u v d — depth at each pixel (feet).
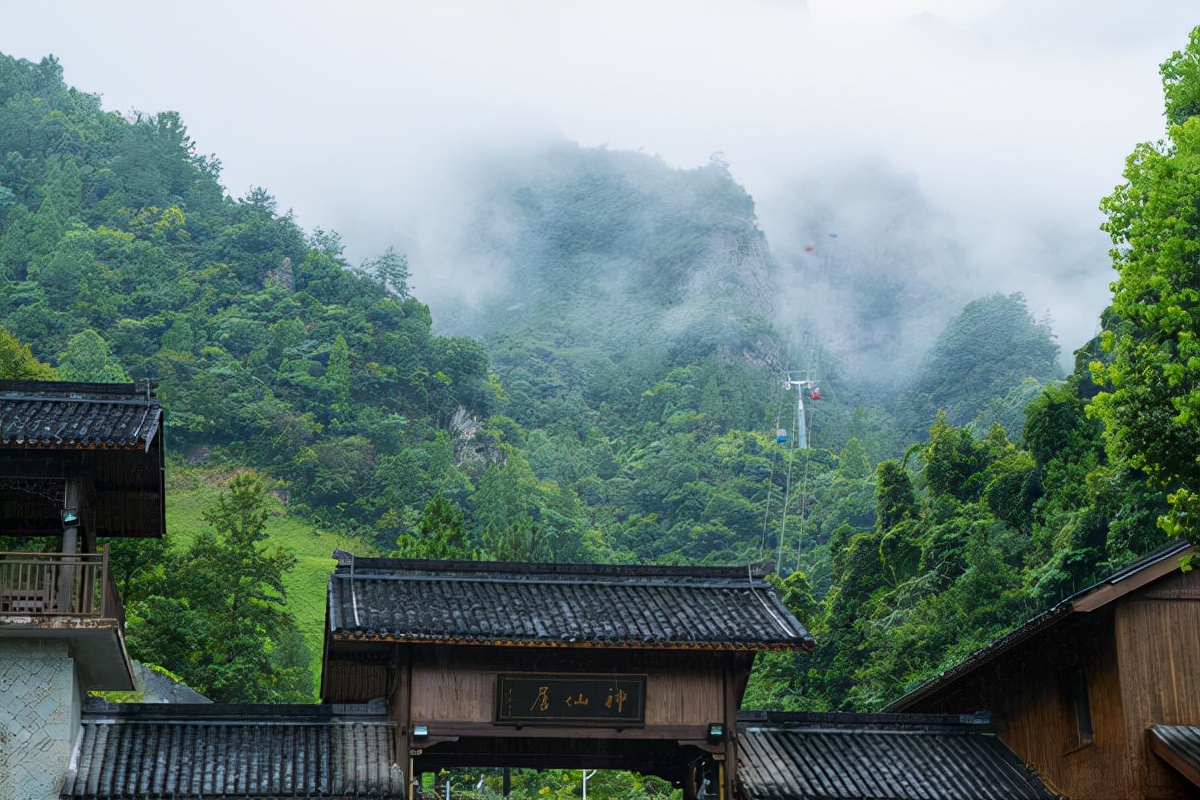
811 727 92.17
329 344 548.72
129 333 521.65
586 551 474.90
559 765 95.55
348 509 464.65
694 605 88.17
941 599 201.46
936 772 89.45
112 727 81.82
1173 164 79.87
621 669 86.17
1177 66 93.20
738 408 653.30
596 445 624.59
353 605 82.58
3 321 511.81
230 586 191.62
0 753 76.74
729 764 86.07
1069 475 208.74
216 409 484.74
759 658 231.50
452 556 175.83
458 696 84.07
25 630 76.43
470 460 538.06
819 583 413.18
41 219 575.38
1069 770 90.22
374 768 81.71
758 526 534.37
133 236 595.06
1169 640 86.28
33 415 79.15
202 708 83.46
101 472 87.61
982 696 101.96
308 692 231.50
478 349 591.78
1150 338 85.61
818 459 595.47
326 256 608.19
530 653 85.35
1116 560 167.32
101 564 78.59
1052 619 87.04
